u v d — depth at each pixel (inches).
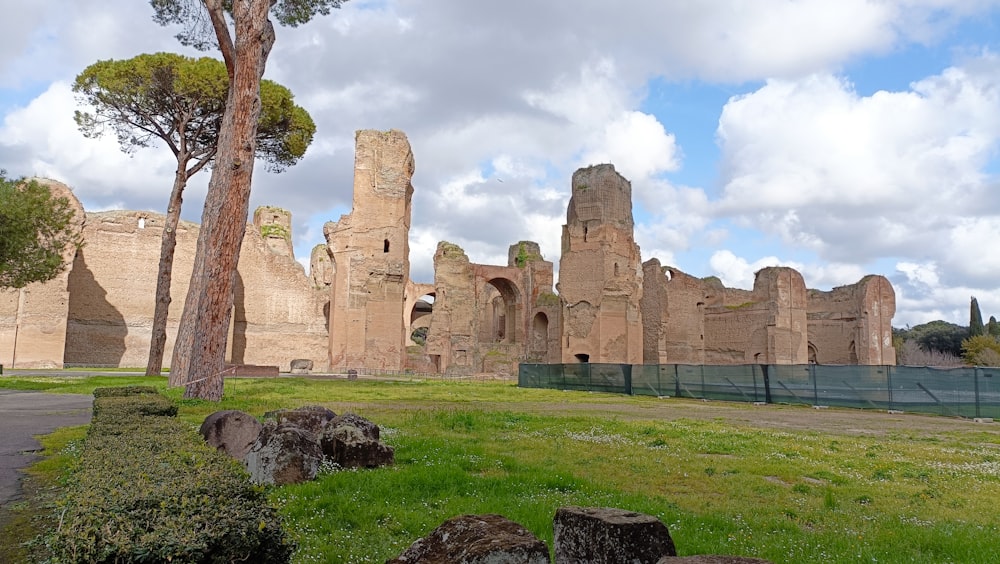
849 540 254.4
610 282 1793.8
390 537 240.4
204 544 150.0
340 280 1942.7
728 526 268.7
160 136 1322.6
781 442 566.6
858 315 2453.2
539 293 2491.4
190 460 229.6
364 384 1248.8
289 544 181.3
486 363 2368.4
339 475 332.2
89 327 1891.0
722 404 1101.7
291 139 1427.2
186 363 838.5
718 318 2527.1
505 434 551.5
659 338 2210.9
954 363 3169.3
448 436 520.7
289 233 2427.4
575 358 1808.6
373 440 376.2
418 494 307.3
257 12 773.3
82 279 1899.6
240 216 758.5
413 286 2687.0
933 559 233.8
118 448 251.4
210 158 1336.1
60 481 313.3
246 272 2100.1
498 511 273.9
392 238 1968.5
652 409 935.7
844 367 1062.4
